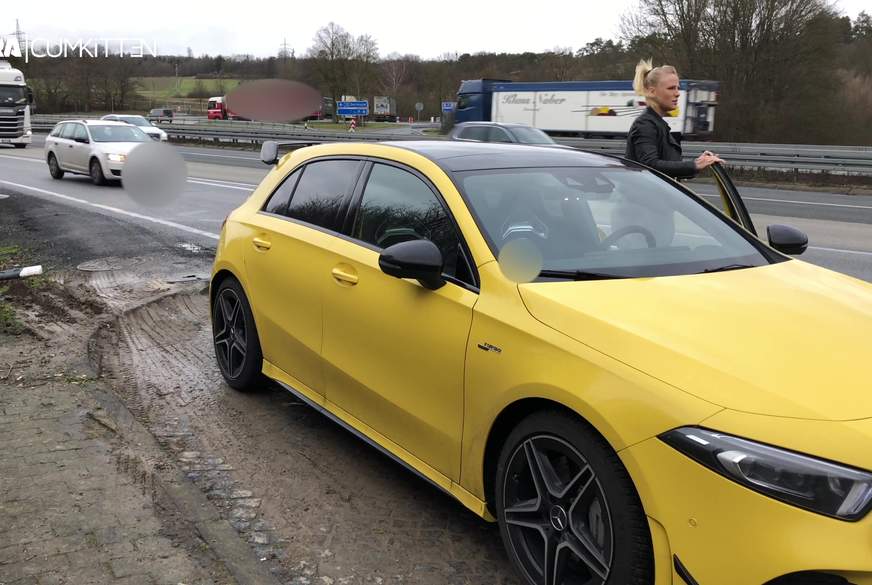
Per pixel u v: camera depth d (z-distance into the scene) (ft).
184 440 13.05
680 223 11.74
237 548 9.47
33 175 66.08
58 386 14.64
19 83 101.60
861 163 70.38
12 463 11.39
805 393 7.07
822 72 138.21
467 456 9.45
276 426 13.78
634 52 155.94
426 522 10.59
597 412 7.59
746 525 6.59
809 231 40.52
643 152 15.89
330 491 11.41
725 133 144.77
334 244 12.21
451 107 147.64
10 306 21.39
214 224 38.55
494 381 8.86
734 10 140.26
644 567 7.36
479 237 9.96
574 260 10.06
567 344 8.22
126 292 23.56
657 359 7.62
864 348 8.03
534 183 11.37
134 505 10.31
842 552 6.29
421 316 10.06
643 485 7.20
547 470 8.43
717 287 9.54
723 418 6.91
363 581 9.16
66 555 9.08
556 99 118.42
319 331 12.25
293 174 14.51
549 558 8.36
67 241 32.83
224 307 15.53
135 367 16.80
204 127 122.72
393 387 10.62
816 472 6.48
